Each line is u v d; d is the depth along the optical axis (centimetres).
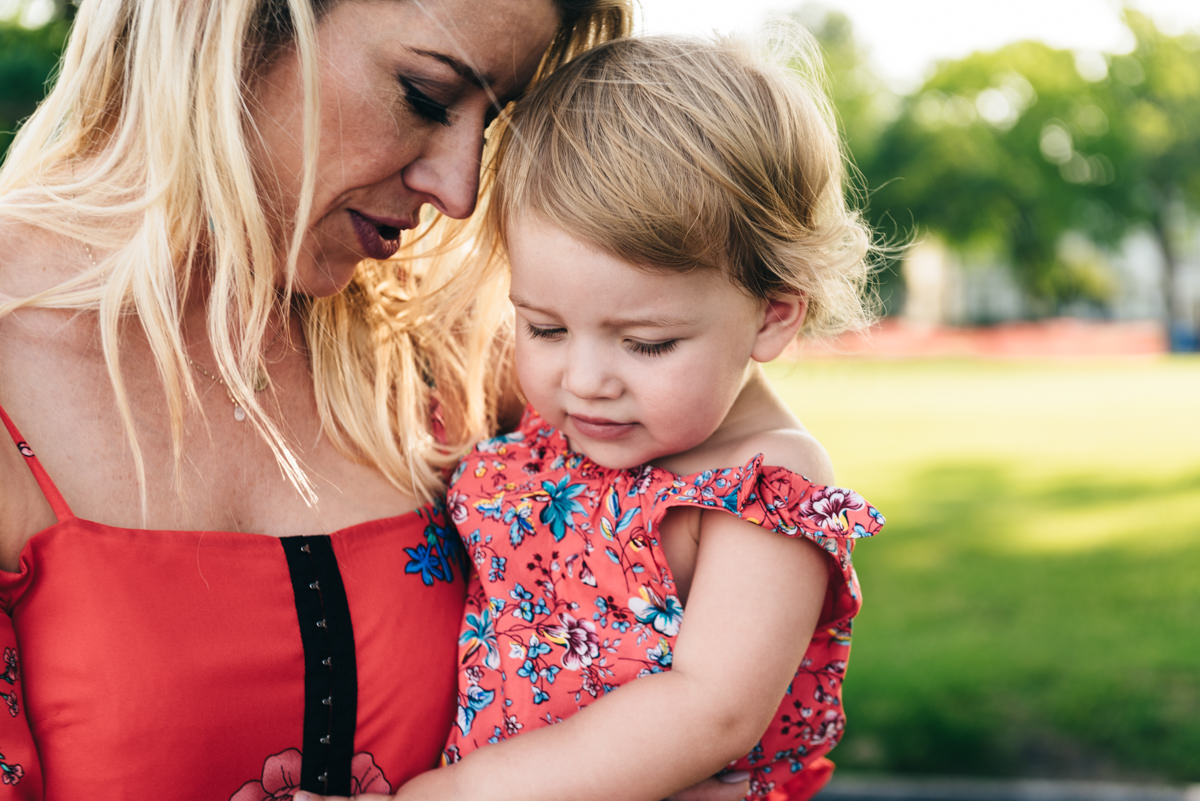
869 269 194
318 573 142
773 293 149
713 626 139
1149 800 369
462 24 134
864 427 1437
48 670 125
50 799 125
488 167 163
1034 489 996
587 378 140
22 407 130
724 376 144
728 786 148
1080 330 3234
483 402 179
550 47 161
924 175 2658
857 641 550
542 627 150
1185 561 702
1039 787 380
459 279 169
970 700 464
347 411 157
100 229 140
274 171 138
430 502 162
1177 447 1205
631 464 147
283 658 136
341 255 147
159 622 129
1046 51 2686
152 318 136
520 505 155
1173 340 2923
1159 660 507
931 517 886
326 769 139
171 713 128
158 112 136
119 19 142
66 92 145
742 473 141
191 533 135
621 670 145
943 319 3347
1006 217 2708
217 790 131
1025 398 1739
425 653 149
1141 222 2811
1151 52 2677
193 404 142
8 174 146
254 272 143
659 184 137
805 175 151
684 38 158
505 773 138
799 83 159
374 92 135
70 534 127
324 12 132
